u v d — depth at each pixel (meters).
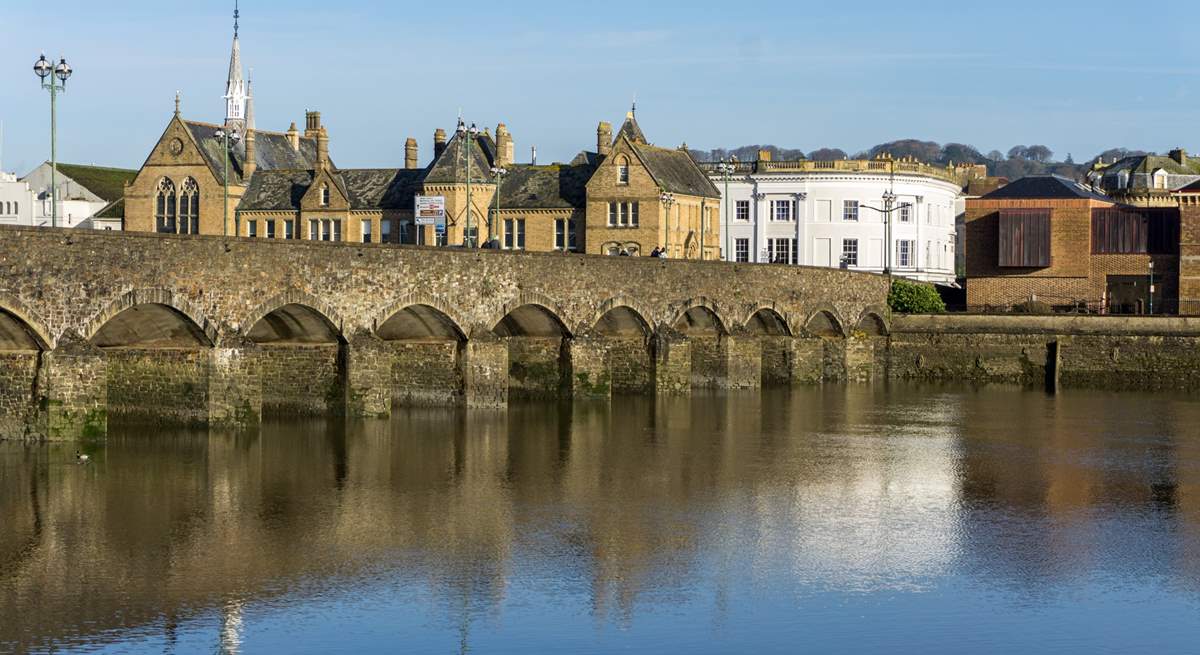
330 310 67.88
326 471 57.31
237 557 43.81
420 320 74.81
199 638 36.69
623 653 36.28
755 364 94.69
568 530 48.16
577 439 67.56
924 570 43.78
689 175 127.56
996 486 57.25
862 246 141.12
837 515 51.16
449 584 41.59
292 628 37.59
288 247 65.56
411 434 67.00
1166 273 116.12
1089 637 37.88
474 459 61.03
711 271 91.94
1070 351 104.25
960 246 181.50
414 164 132.00
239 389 64.19
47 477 53.72
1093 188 161.38
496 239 99.19
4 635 36.56
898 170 142.38
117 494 51.66
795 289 100.50
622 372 88.00
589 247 119.38
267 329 71.00
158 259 60.25
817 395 93.19
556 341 81.75
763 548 46.12
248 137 128.62
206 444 61.72
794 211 142.12
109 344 65.31
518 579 42.22
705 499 53.59
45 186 166.38
